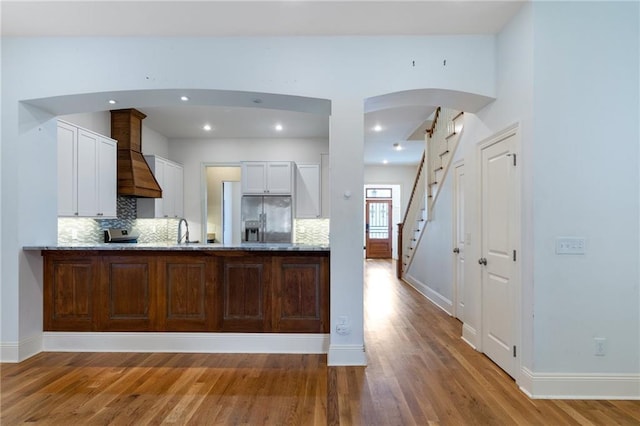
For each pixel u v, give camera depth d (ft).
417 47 10.09
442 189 16.39
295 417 7.35
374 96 10.14
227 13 9.02
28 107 10.53
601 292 8.27
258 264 10.97
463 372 9.51
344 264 10.00
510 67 9.25
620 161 8.25
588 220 8.27
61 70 10.14
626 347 8.26
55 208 11.51
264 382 8.91
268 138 21.91
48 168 11.27
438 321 14.30
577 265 8.27
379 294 19.53
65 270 11.09
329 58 10.17
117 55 10.14
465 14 9.03
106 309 11.06
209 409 7.64
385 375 9.32
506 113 9.45
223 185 25.70
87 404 7.82
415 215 22.04
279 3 8.59
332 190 10.06
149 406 7.76
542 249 8.27
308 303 10.91
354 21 9.39
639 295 8.26
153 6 8.69
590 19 8.27
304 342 10.88
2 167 10.23
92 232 15.53
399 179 34.27
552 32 8.30
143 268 11.07
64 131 12.42
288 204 20.30
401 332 12.91
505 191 9.53
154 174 18.03
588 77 8.27
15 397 8.13
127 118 16.10
